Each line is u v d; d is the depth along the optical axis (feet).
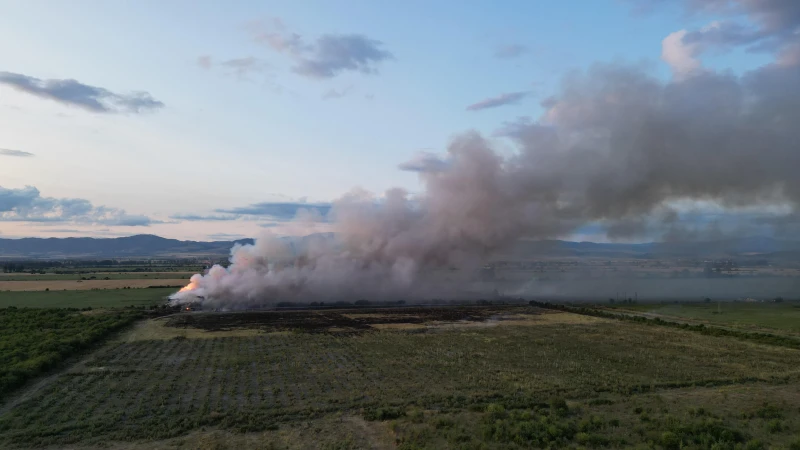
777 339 250.37
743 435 111.55
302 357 205.05
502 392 151.74
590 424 117.70
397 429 117.80
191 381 164.96
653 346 237.86
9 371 161.68
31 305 377.09
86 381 163.84
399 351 219.00
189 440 112.37
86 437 114.32
